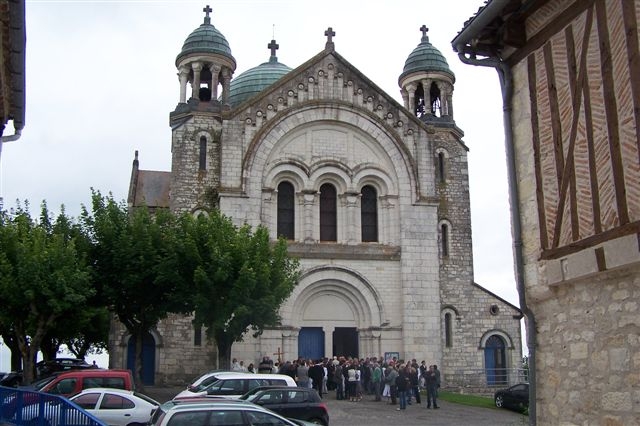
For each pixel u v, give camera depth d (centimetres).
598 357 1086
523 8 1285
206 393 2358
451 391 4016
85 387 2369
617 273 1045
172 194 3984
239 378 2406
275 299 3206
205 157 4062
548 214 1210
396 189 4109
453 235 4303
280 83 4075
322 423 2258
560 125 1184
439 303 4006
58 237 3253
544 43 1244
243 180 3912
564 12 1185
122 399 2141
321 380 3475
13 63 1493
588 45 1111
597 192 1071
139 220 3356
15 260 3272
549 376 1215
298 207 3997
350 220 4009
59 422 1602
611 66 1050
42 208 3762
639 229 972
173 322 3812
